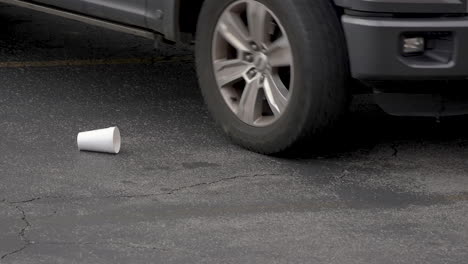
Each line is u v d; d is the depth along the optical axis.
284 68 8.71
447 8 8.22
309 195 8.16
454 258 7.09
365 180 8.48
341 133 9.58
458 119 10.03
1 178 8.42
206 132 9.58
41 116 9.93
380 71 8.28
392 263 7.01
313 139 8.68
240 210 7.85
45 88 10.77
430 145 9.32
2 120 9.77
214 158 8.92
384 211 7.87
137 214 7.75
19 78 11.05
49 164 8.76
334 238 7.39
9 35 12.74
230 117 9.09
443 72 8.27
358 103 10.47
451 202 8.06
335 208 7.91
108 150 8.94
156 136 9.46
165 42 9.73
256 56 8.80
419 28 8.20
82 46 12.43
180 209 7.85
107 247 7.19
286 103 8.62
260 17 8.67
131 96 10.61
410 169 8.73
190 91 10.84
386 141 9.41
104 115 10.02
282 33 8.56
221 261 7.00
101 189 8.23
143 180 8.43
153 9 9.49
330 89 8.45
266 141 8.83
